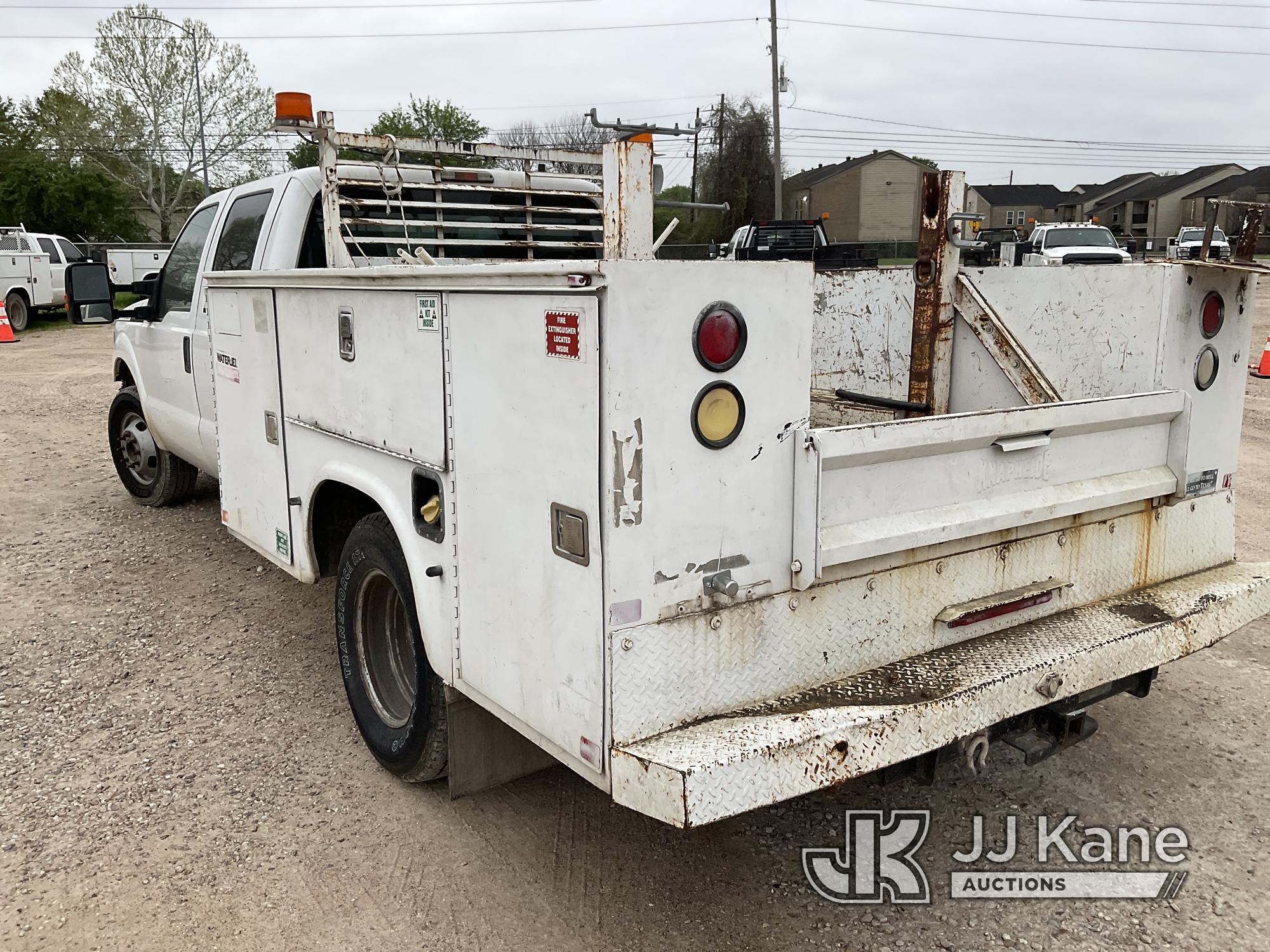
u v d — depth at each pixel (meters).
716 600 2.32
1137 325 3.21
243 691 4.32
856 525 2.49
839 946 2.72
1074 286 3.41
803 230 16.73
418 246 4.50
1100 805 3.40
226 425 4.52
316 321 3.48
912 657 2.71
